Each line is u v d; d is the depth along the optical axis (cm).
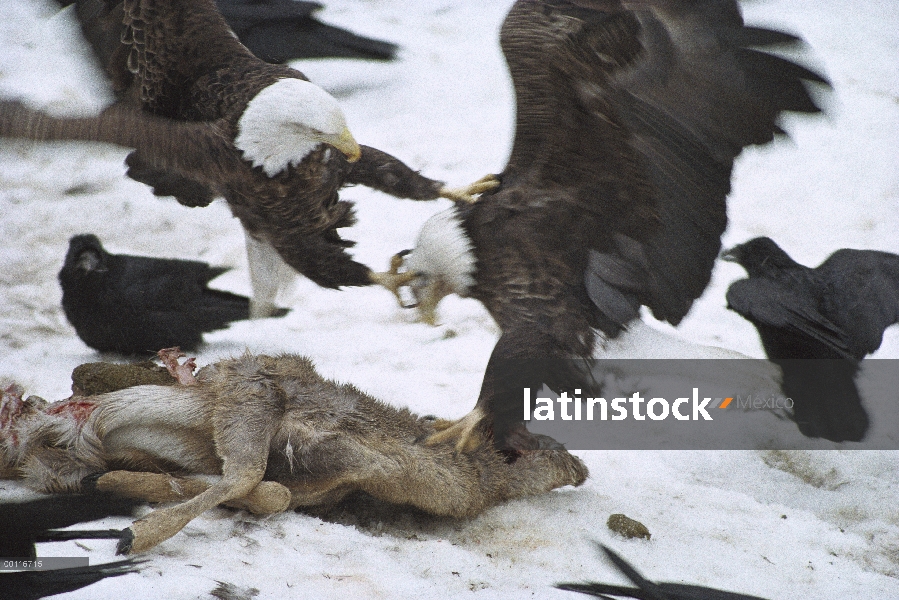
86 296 1162
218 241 1516
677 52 729
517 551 751
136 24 990
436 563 698
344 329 1305
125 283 1170
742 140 766
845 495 938
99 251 1177
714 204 800
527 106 826
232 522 709
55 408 742
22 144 841
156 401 741
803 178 1770
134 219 1543
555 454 874
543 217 838
